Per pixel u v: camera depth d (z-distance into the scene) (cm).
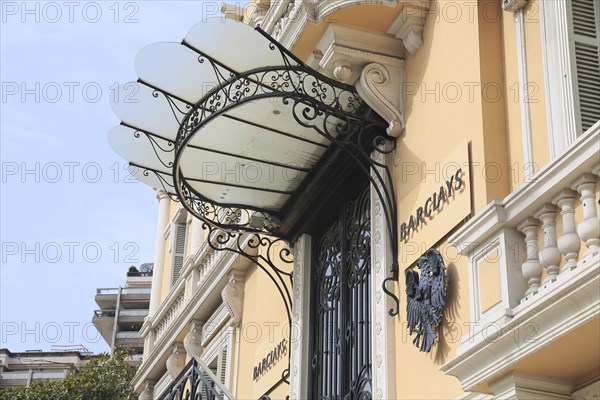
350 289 1070
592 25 808
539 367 677
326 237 1164
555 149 777
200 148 1082
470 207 841
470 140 864
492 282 709
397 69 1002
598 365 672
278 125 1056
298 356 1134
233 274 1441
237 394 1363
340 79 985
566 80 783
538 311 644
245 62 980
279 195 1177
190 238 1959
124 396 1858
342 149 976
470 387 708
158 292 2095
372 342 953
